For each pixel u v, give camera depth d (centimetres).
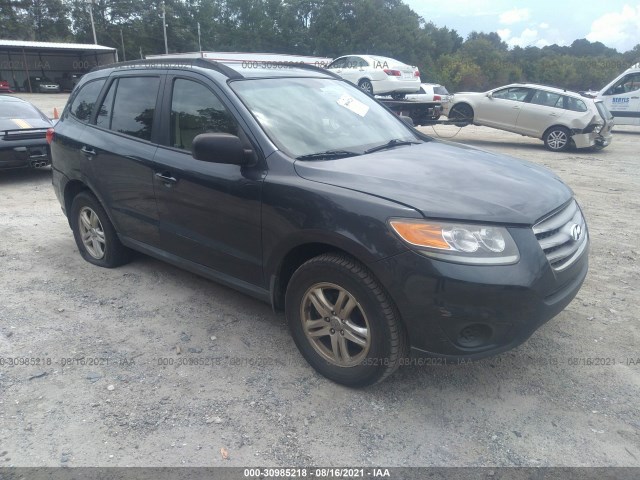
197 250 371
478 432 275
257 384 313
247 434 272
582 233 321
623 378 320
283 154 321
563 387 312
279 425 279
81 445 264
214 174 340
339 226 279
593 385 314
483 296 255
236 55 1152
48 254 519
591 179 950
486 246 259
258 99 355
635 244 565
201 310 403
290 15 6931
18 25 6506
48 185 842
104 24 7000
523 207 281
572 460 257
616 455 260
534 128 1380
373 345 282
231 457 257
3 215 657
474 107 1465
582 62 9744
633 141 1620
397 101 1401
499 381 317
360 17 6950
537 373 325
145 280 457
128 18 7075
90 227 482
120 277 462
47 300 418
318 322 309
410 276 260
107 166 425
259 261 330
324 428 277
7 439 267
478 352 268
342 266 283
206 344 356
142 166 392
